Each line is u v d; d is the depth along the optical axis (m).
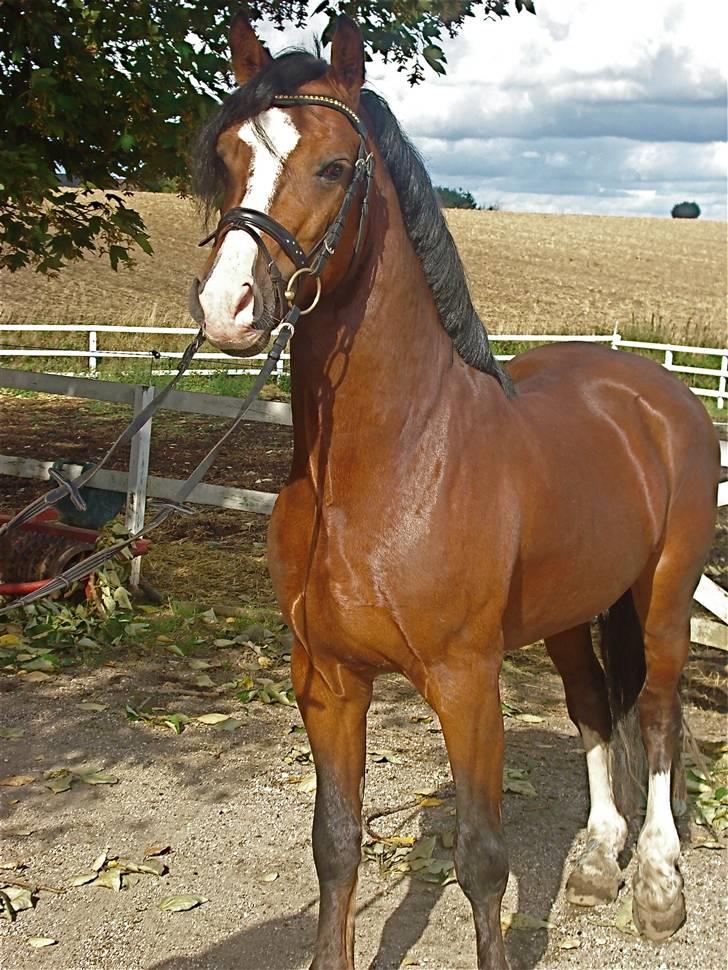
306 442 2.55
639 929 3.12
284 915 3.12
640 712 3.46
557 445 2.90
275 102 2.26
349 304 2.44
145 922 3.06
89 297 22.75
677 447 3.41
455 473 2.49
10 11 5.72
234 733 4.40
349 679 2.58
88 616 5.59
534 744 4.40
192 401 6.24
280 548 2.64
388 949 2.96
